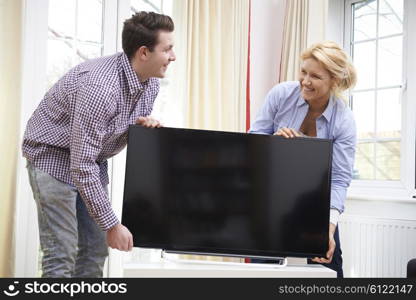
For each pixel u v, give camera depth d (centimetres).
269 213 197
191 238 193
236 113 330
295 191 198
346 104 229
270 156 199
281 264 200
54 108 194
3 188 238
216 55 320
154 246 191
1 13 240
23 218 253
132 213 191
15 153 241
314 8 341
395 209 313
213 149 197
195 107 310
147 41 187
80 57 285
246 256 195
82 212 216
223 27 330
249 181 197
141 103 208
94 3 290
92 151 178
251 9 362
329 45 209
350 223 330
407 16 338
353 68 214
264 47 371
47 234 196
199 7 319
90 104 176
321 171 199
